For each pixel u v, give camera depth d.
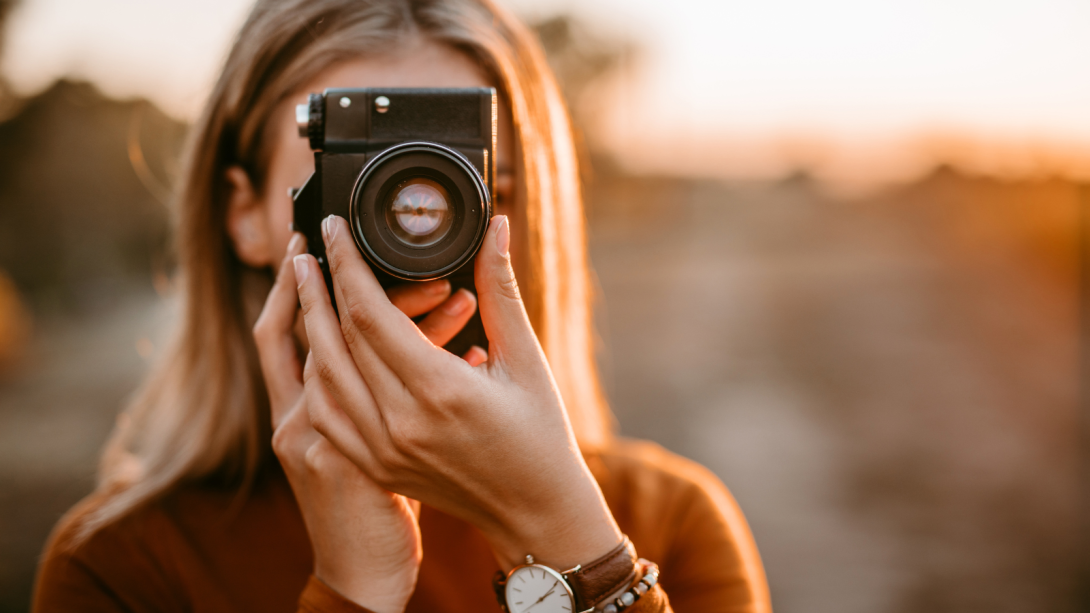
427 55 1.48
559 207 1.70
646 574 1.21
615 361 11.19
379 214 1.12
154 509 1.53
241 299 1.67
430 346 1.12
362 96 1.24
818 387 9.51
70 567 1.46
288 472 1.36
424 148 1.12
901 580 4.61
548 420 1.17
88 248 19.05
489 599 1.51
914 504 5.74
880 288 17.91
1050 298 15.96
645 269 22.69
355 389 1.17
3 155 19.12
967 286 17.95
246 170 1.59
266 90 1.52
